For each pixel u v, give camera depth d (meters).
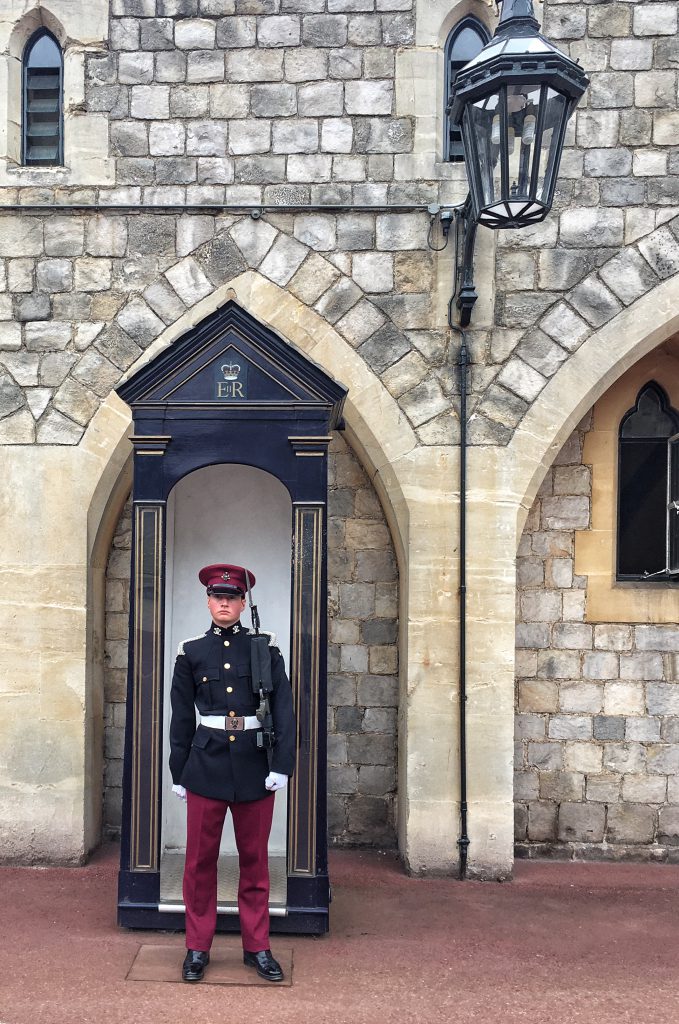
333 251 4.32
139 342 4.36
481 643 4.21
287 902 3.52
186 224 4.35
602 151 4.25
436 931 3.66
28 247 4.38
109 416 4.34
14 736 4.30
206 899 3.20
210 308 4.34
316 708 3.49
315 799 3.50
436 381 4.28
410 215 4.30
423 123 4.28
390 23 4.29
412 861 4.22
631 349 4.24
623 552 4.78
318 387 3.43
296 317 4.32
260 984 3.15
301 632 3.47
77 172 4.35
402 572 4.50
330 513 4.67
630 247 4.25
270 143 4.33
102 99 4.35
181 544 4.02
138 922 3.54
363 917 3.78
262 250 4.33
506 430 4.26
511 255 4.27
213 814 3.17
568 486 4.62
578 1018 3.00
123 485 4.53
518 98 3.27
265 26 4.32
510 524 4.23
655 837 4.54
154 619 3.50
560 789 4.57
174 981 3.15
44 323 4.38
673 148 4.24
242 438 3.45
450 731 4.22
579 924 3.78
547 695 4.59
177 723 3.25
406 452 4.27
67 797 4.30
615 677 4.58
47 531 4.34
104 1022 2.88
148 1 4.34
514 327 4.27
